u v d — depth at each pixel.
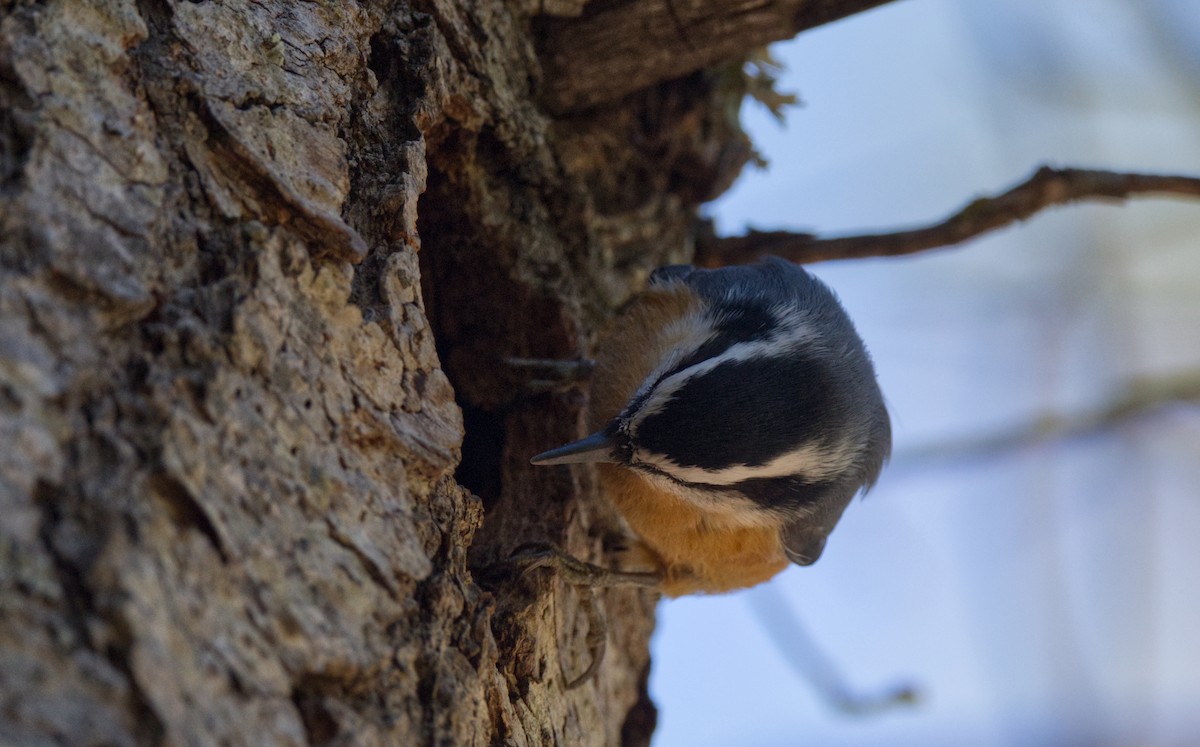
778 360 2.11
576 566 2.11
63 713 2.00
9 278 2.02
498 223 2.13
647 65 2.13
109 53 2.04
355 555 2.03
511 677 2.08
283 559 2.03
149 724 2.00
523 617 2.09
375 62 2.09
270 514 2.03
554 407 2.14
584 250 2.15
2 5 2.03
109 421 2.02
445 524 2.06
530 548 2.11
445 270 2.14
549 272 2.14
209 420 2.02
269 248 2.04
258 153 2.05
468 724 2.04
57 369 2.01
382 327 2.06
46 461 2.01
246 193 2.04
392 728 2.03
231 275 2.04
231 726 2.01
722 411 2.10
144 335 2.02
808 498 2.12
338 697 2.03
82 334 2.02
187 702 2.01
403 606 2.04
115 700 2.00
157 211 2.03
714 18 2.12
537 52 2.13
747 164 2.19
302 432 2.04
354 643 2.03
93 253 2.02
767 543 2.13
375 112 2.08
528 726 2.07
